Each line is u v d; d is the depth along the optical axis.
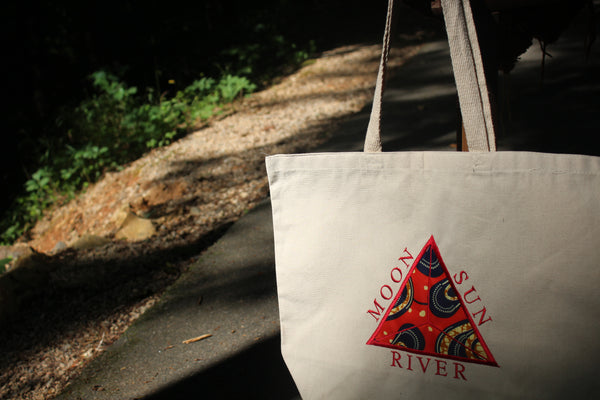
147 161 4.75
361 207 0.94
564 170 0.81
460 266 0.87
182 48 8.54
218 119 5.52
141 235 3.31
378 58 6.61
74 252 3.26
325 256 0.97
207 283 2.53
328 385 1.02
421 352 0.92
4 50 8.59
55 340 2.37
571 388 0.83
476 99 0.96
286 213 1.00
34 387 2.08
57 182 5.32
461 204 0.87
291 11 9.47
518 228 0.83
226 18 9.44
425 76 5.48
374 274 0.94
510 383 0.86
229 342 2.06
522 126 3.71
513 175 0.83
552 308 0.82
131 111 5.79
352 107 5.03
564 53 5.20
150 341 2.16
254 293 2.38
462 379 0.90
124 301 2.57
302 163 0.97
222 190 3.76
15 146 7.84
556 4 1.39
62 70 8.71
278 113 5.28
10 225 5.30
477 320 0.87
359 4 9.55
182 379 1.89
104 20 8.37
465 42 0.95
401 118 4.44
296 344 1.03
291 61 7.32
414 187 0.90
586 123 3.60
